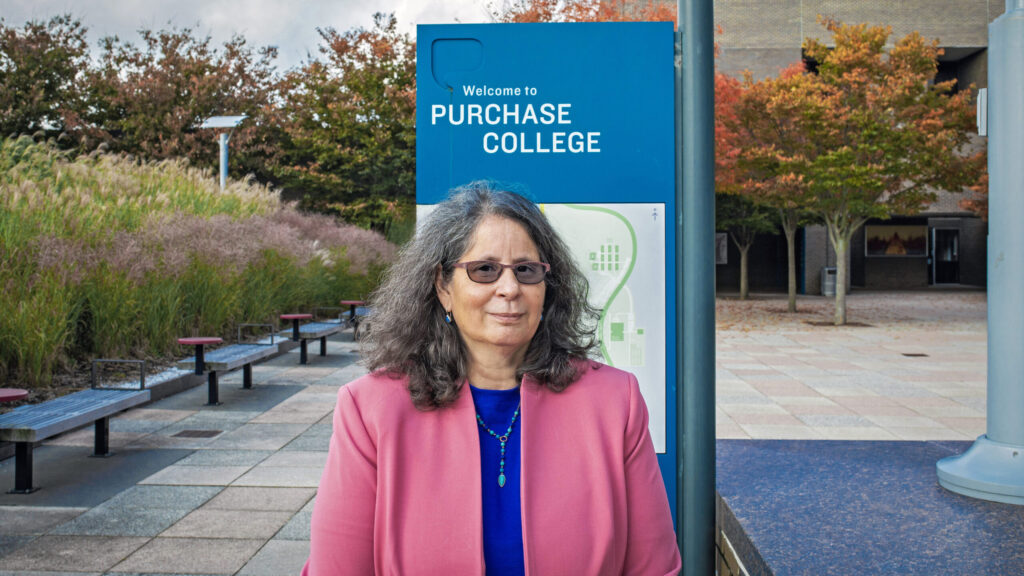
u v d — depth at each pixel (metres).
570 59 2.50
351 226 18.91
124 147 22.83
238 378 9.38
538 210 1.61
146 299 9.23
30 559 3.75
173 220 10.73
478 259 1.50
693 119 2.45
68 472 5.30
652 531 1.52
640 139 2.50
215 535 4.11
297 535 4.12
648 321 2.52
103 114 23.14
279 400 7.99
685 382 2.46
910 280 35.16
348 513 1.43
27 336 7.26
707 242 2.45
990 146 2.67
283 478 5.20
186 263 9.82
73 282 7.93
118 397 5.64
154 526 4.25
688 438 2.46
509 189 1.71
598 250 2.51
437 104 2.51
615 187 2.51
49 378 7.41
